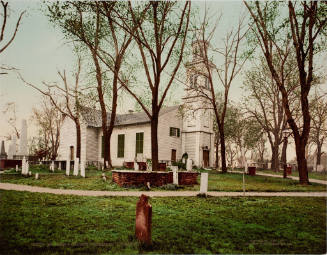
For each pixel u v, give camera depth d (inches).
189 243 209.6
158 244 204.7
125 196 406.3
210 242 214.2
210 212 315.3
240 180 729.6
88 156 1326.3
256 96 1270.9
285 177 863.1
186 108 1083.3
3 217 256.8
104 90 837.2
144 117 1218.6
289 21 668.1
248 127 1584.6
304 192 523.2
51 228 234.4
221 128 987.3
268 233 244.1
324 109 1021.8
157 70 614.5
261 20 682.2
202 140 1199.6
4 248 185.5
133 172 538.0
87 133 1337.4
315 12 614.9
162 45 628.7
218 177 800.9
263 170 1373.0
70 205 327.6
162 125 1151.0
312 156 1598.2
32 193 401.1
